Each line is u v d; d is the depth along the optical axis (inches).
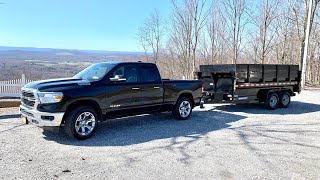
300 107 471.2
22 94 243.1
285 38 1190.9
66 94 224.4
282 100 450.3
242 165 178.9
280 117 364.8
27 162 176.1
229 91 392.5
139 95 280.4
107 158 187.2
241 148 216.5
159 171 165.6
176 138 244.2
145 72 289.9
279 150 213.2
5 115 330.6
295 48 1280.8
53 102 219.0
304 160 191.0
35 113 221.0
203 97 369.7
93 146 214.8
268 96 429.1
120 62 274.8
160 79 303.6
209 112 398.0
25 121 242.4
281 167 176.7
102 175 157.6
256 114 386.9
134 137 245.0
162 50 1630.2
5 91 506.9
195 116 360.8
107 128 279.7
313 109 449.1
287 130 285.0
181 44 1385.3
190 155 197.0
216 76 411.5
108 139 236.4
